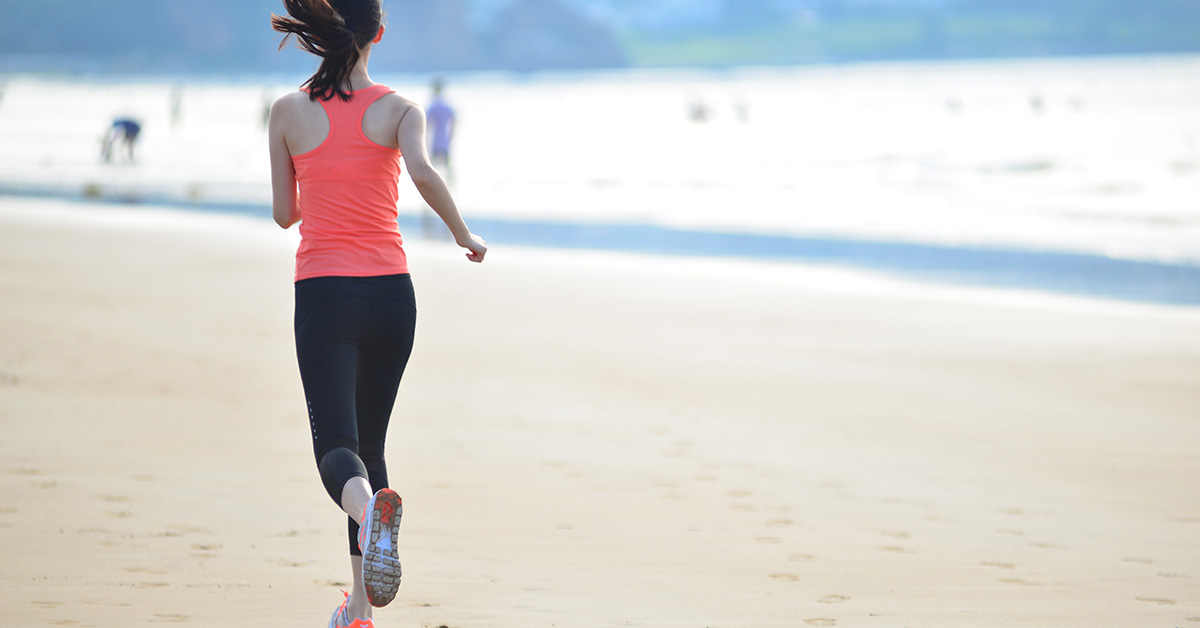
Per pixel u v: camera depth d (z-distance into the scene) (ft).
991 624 28.99
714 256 125.90
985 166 244.22
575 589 31.04
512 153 304.91
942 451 49.57
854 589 31.60
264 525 36.22
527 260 122.42
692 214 170.60
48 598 28.84
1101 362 70.49
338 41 23.76
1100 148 285.84
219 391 58.44
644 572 32.76
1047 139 328.49
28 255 117.39
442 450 48.06
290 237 141.28
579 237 144.36
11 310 82.12
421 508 39.27
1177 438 52.19
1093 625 29.07
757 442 50.67
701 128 439.63
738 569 33.24
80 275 103.60
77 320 79.00
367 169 23.89
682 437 51.31
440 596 30.09
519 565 33.17
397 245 24.59
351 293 23.62
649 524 37.91
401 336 24.32
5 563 31.53
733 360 70.74
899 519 39.14
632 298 96.63
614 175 238.27
